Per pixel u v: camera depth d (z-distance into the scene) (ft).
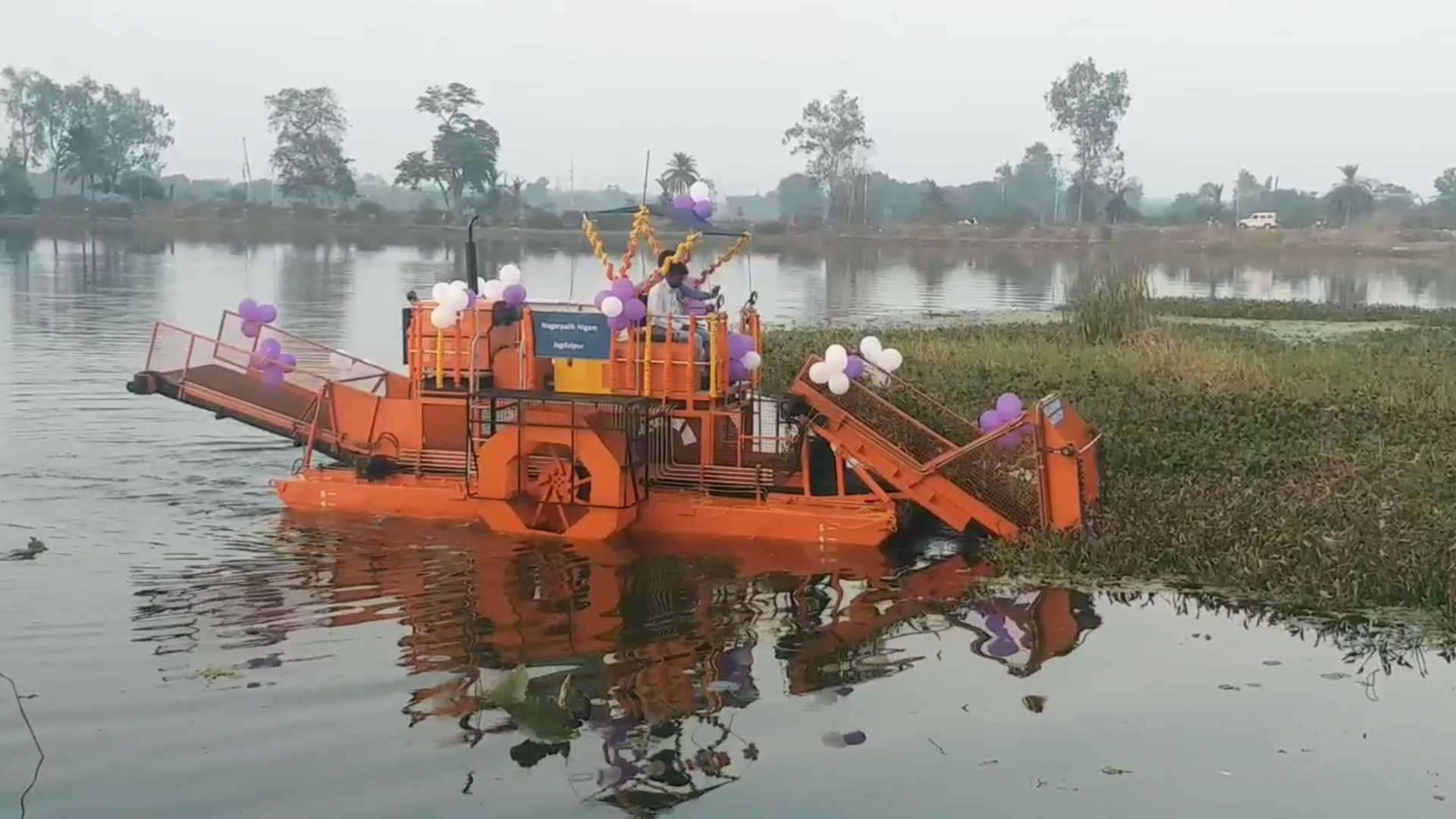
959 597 33.22
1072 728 24.81
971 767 23.02
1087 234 337.52
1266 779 22.74
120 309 105.19
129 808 20.92
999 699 26.27
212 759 22.68
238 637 29.04
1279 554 34.94
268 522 39.55
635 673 27.37
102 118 391.24
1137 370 71.36
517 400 38.50
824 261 248.93
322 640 28.94
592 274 153.99
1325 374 70.18
